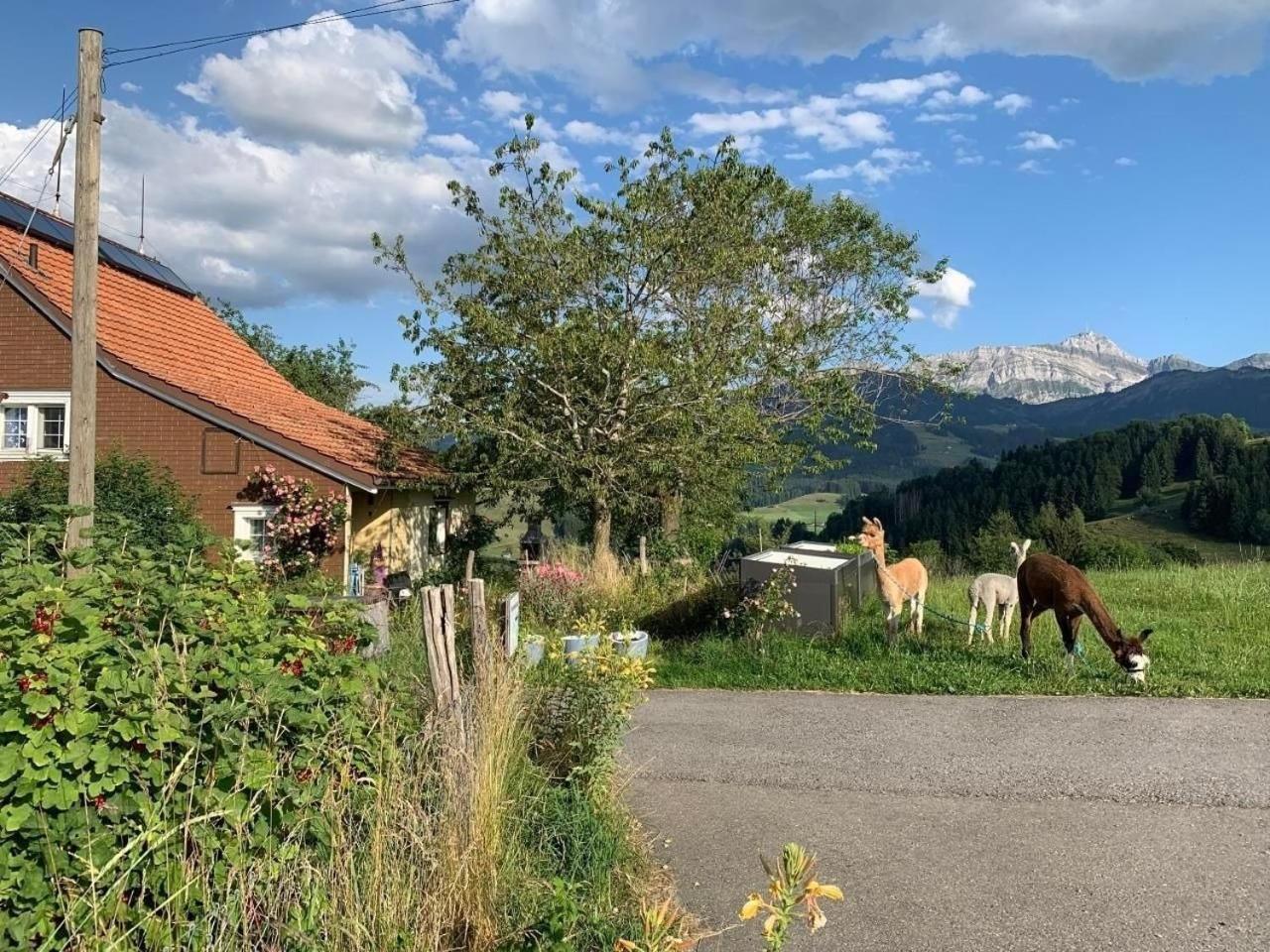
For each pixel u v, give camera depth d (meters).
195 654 3.65
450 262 21.25
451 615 5.58
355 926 3.49
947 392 26.95
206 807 3.31
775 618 11.91
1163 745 7.20
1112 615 12.98
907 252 27.33
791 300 26.36
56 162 11.23
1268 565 20.48
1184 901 4.61
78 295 10.77
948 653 10.68
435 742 4.77
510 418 19.97
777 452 24.19
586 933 4.07
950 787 6.50
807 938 4.42
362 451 21.44
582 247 20.92
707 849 5.55
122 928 3.00
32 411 18.78
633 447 20.88
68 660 3.17
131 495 15.57
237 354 25.16
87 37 10.81
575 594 15.05
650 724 8.59
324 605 4.77
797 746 7.68
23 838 3.00
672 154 21.08
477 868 4.21
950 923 4.50
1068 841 5.45
